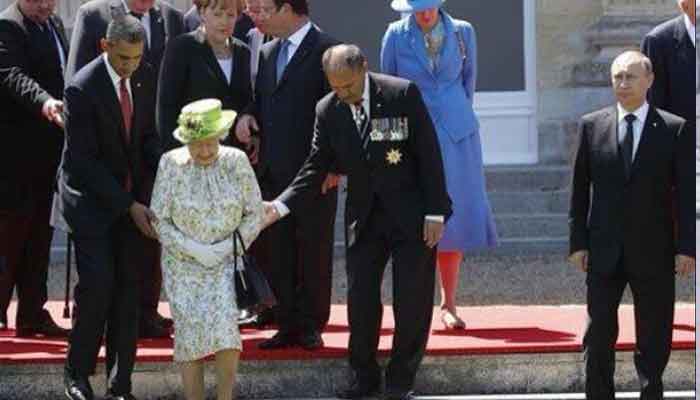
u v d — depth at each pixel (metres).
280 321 27.06
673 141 25.09
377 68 39.91
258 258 28.38
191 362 25.16
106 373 26.22
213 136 24.72
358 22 40.00
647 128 25.19
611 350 25.45
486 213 28.64
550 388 26.92
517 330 28.28
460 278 34.50
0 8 38.44
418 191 25.97
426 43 28.48
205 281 25.02
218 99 27.44
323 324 27.12
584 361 25.98
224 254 25.00
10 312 30.78
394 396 26.05
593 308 25.41
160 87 27.36
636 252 25.16
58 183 25.88
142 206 25.31
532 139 39.34
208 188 25.02
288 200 26.05
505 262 35.91
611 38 38.53
